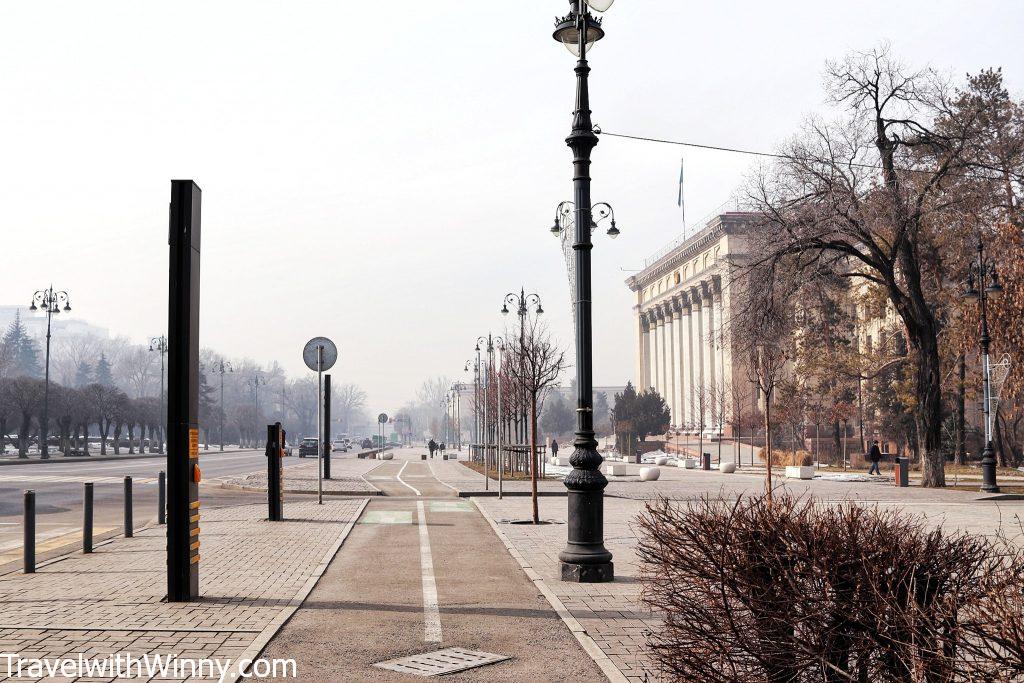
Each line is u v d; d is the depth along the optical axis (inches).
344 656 284.2
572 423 5467.5
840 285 1476.4
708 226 3732.8
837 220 1312.7
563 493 1001.5
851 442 2733.8
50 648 289.4
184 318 370.6
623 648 294.8
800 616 177.6
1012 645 143.6
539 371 1454.2
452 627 327.3
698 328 4030.5
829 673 176.2
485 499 952.9
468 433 7303.2
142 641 299.0
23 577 429.7
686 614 192.9
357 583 421.4
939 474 1343.5
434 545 562.6
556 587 409.7
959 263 1721.2
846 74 1353.3
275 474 704.4
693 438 3668.8
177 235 370.0
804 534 183.5
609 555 433.4
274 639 307.0
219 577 430.6
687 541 196.2
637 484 1411.2
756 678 181.9
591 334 457.7
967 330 1656.0
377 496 987.3
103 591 390.9
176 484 369.1
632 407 3966.5
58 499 944.3
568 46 495.8
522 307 1626.5
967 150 1368.1
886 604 165.8
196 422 379.9
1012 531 647.8
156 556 502.6
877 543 181.8
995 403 1595.7
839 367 2130.9
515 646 299.1
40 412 2652.6
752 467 2417.6
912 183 1365.7
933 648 157.1
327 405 1304.1
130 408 3353.8
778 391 2324.1
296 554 512.1
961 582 172.7
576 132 473.7
